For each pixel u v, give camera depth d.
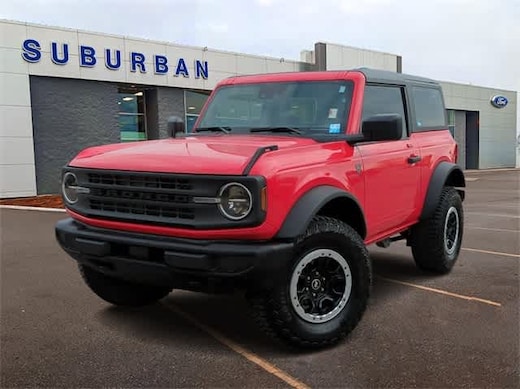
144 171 3.65
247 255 3.34
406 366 3.62
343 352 3.86
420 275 6.11
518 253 7.34
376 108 4.96
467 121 36.84
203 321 4.59
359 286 4.06
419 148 5.50
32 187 15.88
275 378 3.45
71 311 4.87
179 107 19.58
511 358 3.73
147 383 3.39
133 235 3.74
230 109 5.11
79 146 17.02
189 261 3.42
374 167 4.59
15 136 15.47
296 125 4.65
